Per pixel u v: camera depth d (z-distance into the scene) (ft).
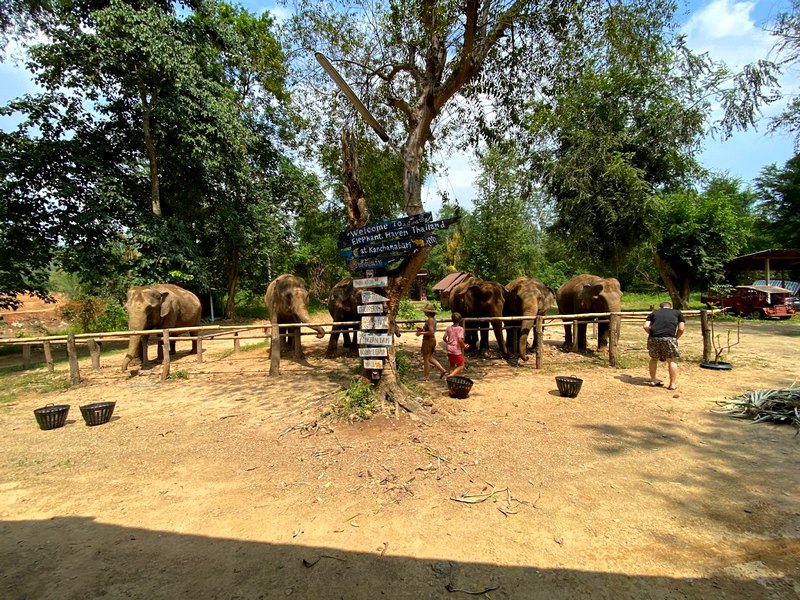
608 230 56.54
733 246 62.13
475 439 16.57
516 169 64.85
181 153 50.49
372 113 31.14
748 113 29.30
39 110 43.34
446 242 125.70
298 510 11.97
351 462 14.69
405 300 69.77
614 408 20.65
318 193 79.20
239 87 63.21
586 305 35.86
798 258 66.28
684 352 34.63
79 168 44.39
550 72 25.35
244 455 15.76
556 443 16.28
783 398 19.45
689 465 14.43
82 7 43.62
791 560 9.59
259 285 77.92
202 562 9.87
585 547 10.16
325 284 96.78
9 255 42.11
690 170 57.72
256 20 62.44
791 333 44.98
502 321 34.83
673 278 67.15
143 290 33.50
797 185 84.99
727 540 10.36
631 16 22.12
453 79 21.15
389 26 23.97
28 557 10.13
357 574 9.36
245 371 30.76
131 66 44.60
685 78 47.98
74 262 43.98
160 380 28.35
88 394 25.36
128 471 14.73
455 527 11.01
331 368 31.12
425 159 33.12
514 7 20.74
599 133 54.03
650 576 9.16
